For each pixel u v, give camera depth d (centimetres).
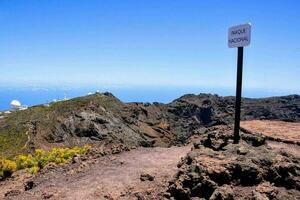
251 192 1023
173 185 1107
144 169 1465
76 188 1373
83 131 6391
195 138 2034
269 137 1744
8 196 1490
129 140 6531
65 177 1553
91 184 1387
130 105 8400
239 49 1253
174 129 8475
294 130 1930
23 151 5406
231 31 1280
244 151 1174
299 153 1474
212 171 1082
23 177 2000
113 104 8006
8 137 5997
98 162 1673
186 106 9238
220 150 1256
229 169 1088
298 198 1005
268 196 1000
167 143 7206
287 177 1070
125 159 1661
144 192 1196
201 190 1059
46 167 1814
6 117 7100
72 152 2302
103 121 6788
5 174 2208
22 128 6325
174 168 1394
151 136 7262
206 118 8894
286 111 7269
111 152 1814
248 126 2081
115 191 1273
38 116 6912
